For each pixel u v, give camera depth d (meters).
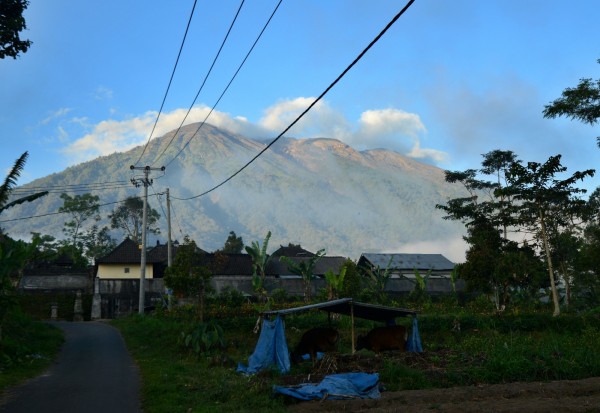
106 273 59.88
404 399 12.95
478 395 13.33
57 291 56.81
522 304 44.53
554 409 11.71
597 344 21.05
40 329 30.23
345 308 22.17
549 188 37.97
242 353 23.81
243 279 51.81
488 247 43.66
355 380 14.06
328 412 12.14
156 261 60.66
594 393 13.74
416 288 50.62
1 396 13.99
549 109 33.44
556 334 29.66
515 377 15.36
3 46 21.72
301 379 15.34
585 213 48.59
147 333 29.38
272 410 12.12
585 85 32.22
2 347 19.97
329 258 71.06
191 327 26.16
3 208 22.75
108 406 12.89
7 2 21.39
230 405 12.59
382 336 21.41
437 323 33.25
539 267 41.44
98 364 20.22
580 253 44.66
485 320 33.56
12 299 21.05
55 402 13.31
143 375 17.22
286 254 78.44
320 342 20.34
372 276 49.09
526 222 42.16
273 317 19.97
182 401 13.09
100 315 50.12
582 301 47.03
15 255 21.47
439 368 16.03
